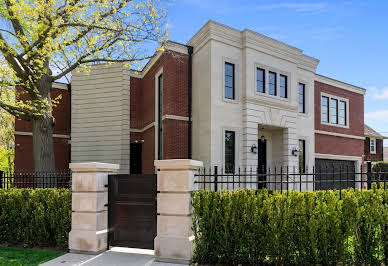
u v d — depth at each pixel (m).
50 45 9.62
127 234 6.66
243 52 14.52
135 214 6.62
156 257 6.02
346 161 21.14
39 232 7.20
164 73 14.56
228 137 14.01
